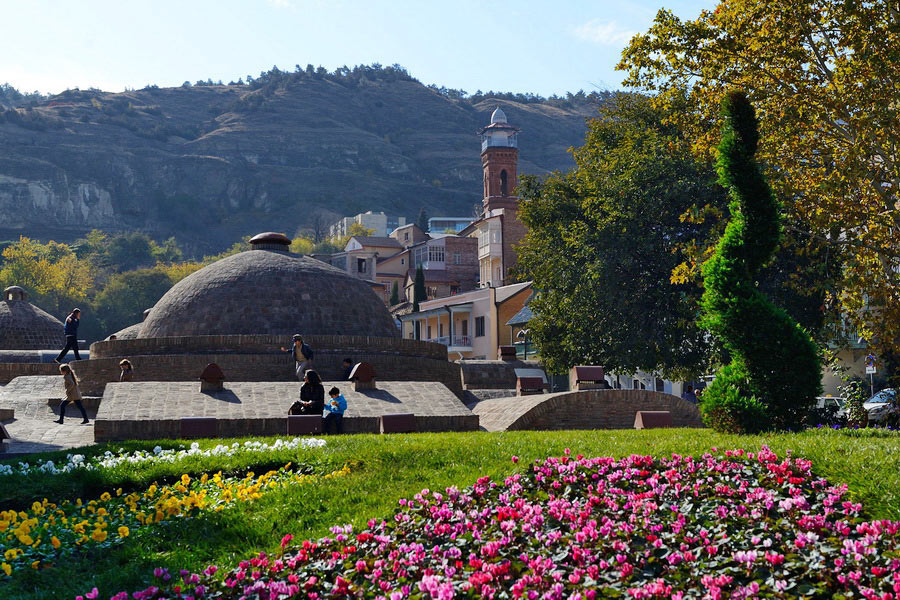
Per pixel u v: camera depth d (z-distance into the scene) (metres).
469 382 38.19
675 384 47.97
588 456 12.78
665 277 34.00
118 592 9.16
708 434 15.02
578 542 8.70
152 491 13.50
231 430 22.38
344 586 8.16
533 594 7.29
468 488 11.33
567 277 35.84
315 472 14.35
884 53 20.95
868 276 22.36
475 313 67.25
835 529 8.65
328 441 17.16
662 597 7.34
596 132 38.25
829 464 10.74
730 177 15.43
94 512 12.59
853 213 22.08
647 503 9.73
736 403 14.83
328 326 36.06
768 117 22.47
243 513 11.88
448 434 18.64
